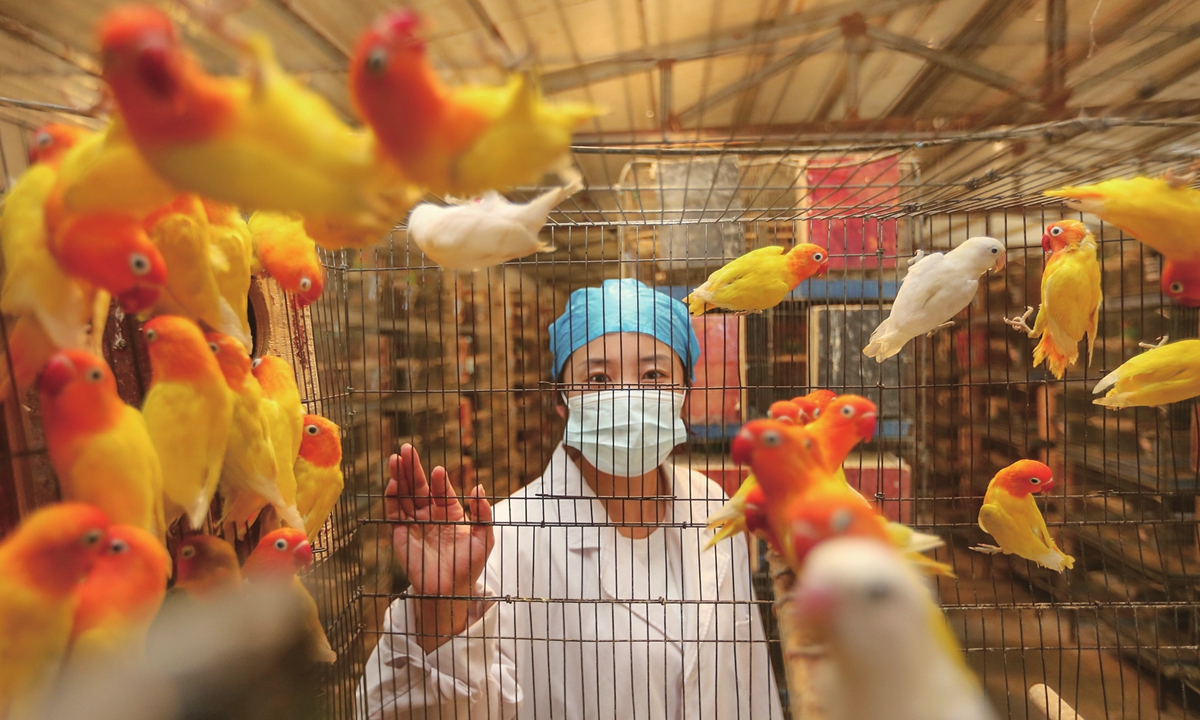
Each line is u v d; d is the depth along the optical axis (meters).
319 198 0.36
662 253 1.54
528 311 2.37
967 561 1.89
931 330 0.97
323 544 1.15
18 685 0.42
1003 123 0.77
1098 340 1.75
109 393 0.54
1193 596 1.55
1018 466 1.07
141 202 0.46
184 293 0.64
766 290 1.01
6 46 0.51
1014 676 1.70
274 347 1.05
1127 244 1.61
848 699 0.33
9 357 0.56
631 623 1.28
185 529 0.83
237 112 0.35
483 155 0.37
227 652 0.33
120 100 0.33
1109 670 1.70
